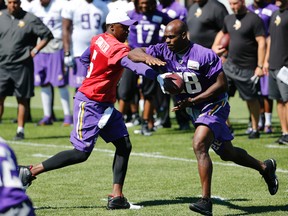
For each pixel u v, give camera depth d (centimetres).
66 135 3581
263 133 3538
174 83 1841
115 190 2041
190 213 1973
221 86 1894
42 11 3947
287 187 2302
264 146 3102
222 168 2627
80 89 2038
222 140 1948
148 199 2156
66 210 2019
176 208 2036
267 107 3538
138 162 2780
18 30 3394
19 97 3425
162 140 3350
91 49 2027
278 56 3125
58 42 3953
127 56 1925
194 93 1931
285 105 3084
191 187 2320
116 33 2008
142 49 1944
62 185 2370
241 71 3300
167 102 3819
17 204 1195
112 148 3145
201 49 1895
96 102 2012
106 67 1981
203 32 3441
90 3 3719
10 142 3366
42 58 3966
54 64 3962
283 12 3120
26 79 3409
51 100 4066
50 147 3195
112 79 2006
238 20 3281
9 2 3375
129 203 2059
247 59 3291
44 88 4019
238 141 3266
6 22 3397
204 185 1862
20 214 1199
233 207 2044
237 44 3284
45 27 3409
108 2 4169
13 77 3406
